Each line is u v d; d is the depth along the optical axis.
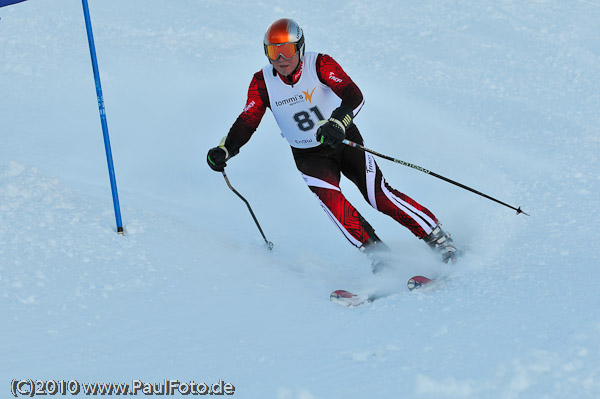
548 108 29.03
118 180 22.62
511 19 40.56
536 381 8.73
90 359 10.34
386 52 37.97
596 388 8.45
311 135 15.06
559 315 10.56
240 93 32.75
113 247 14.68
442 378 9.12
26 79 34.06
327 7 44.72
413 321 11.56
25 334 10.98
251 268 15.11
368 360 10.20
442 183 21.73
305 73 14.61
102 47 38.75
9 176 17.27
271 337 11.48
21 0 16.78
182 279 13.80
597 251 13.70
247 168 24.06
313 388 9.40
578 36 38.34
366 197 15.53
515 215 17.33
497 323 10.70
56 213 15.81
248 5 45.16
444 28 40.38
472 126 27.91
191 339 11.27
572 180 19.84
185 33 40.94
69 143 26.19
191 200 21.31
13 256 13.61
